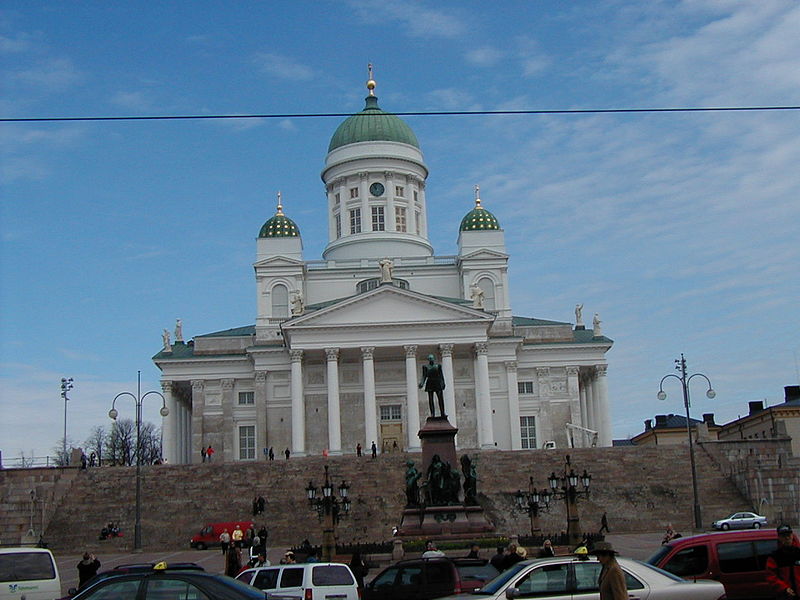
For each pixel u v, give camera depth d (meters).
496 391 121.19
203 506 87.25
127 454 179.25
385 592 32.38
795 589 22.83
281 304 127.00
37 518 83.69
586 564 24.80
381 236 135.88
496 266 128.50
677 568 29.64
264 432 118.81
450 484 54.06
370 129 139.88
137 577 23.31
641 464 91.38
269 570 35.09
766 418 140.62
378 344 115.25
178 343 130.12
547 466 91.38
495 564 36.56
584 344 124.06
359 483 89.31
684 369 84.00
